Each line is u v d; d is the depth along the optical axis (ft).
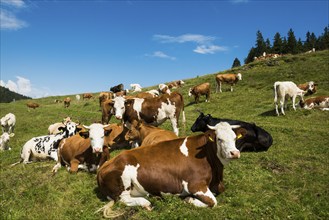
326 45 332.80
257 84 109.91
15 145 56.29
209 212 20.33
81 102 161.99
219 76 109.81
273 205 21.74
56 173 32.12
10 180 30.63
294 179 27.09
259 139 38.09
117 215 20.77
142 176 22.36
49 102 204.33
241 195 23.43
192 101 104.12
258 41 378.94
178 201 21.72
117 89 129.80
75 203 23.59
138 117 44.16
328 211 20.97
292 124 58.29
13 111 143.95
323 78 100.99
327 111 66.33
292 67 125.70
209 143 22.29
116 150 40.22
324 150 37.37
